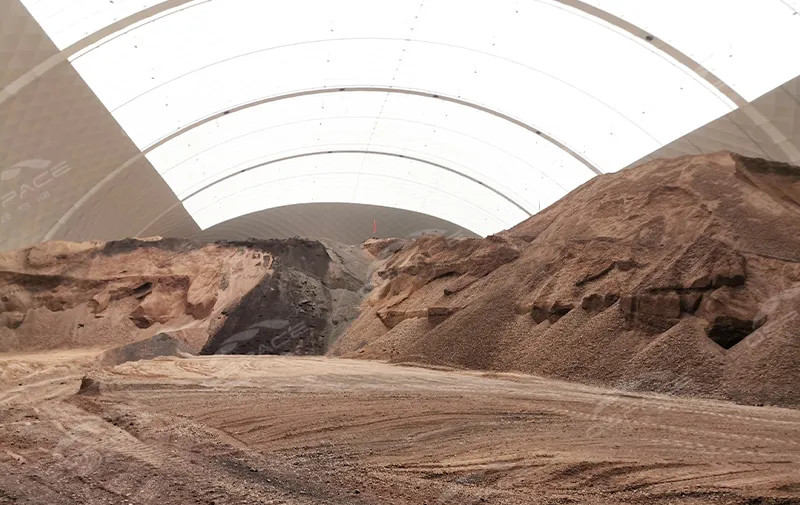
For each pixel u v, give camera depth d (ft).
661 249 45.11
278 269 87.40
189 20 87.61
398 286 79.41
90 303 86.12
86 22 72.79
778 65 77.10
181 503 16.22
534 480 17.54
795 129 79.41
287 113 124.77
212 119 113.91
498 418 26.50
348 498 16.40
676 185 51.42
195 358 60.95
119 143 87.61
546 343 44.24
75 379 47.16
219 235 151.64
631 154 112.16
